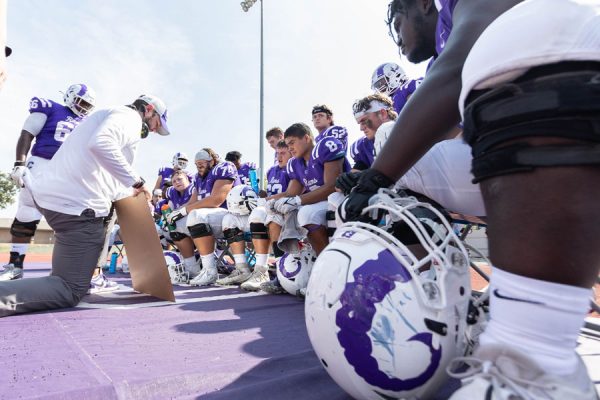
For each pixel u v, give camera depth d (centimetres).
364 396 94
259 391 119
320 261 100
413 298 86
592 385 65
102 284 347
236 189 407
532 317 61
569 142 56
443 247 93
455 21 88
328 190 319
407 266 88
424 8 125
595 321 202
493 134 62
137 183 280
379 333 86
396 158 89
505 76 61
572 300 60
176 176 588
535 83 58
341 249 96
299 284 316
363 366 88
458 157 118
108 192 279
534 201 58
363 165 333
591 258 58
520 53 58
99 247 276
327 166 324
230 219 411
